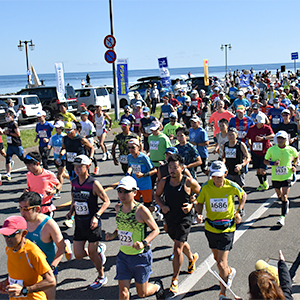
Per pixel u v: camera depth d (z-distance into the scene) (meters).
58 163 7.66
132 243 3.90
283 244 5.66
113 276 5.00
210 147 13.52
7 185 9.59
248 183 9.03
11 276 3.30
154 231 3.92
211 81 30.20
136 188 3.95
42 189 5.43
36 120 22.03
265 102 13.10
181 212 4.52
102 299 4.46
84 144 7.34
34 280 3.28
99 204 7.89
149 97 23.28
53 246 3.87
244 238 5.93
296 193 8.09
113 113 24.34
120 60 19.67
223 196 4.35
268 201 7.67
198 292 4.48
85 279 4.95
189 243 5.86
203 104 16.52
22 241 3.21
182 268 5.08
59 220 7.03
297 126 9.10
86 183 4.52
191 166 6.49
